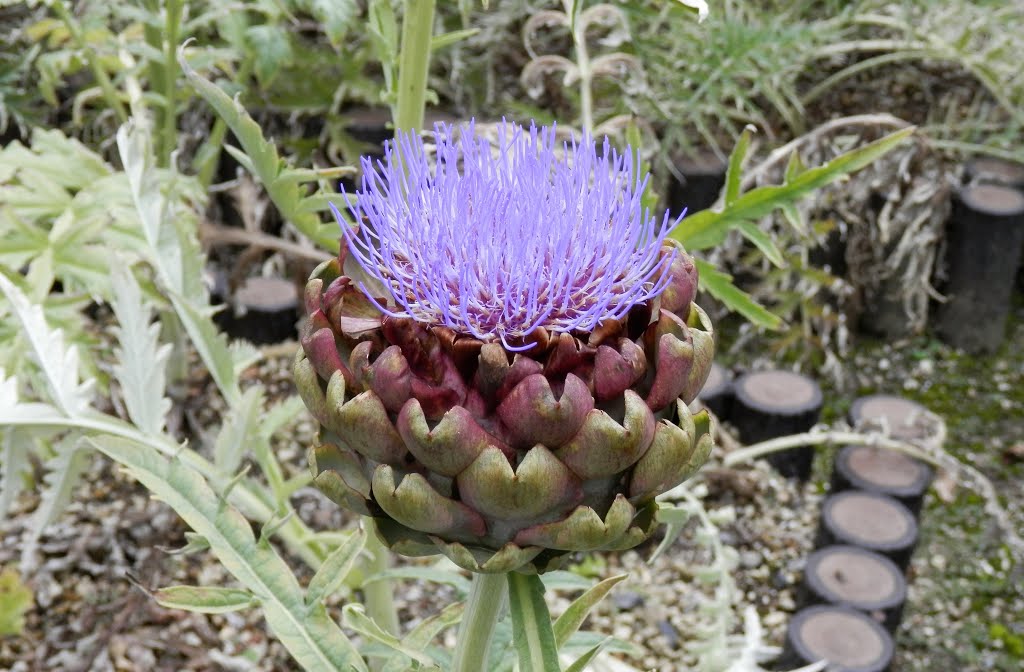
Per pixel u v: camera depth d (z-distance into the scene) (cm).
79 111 142
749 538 144
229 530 90
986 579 142
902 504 141
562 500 72
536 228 81
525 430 71
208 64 131
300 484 106
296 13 164
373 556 109
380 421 72
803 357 163
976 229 160
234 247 161
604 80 152
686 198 160
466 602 92
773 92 158
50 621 131
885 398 149
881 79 176
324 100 157
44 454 113
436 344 74
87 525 138
